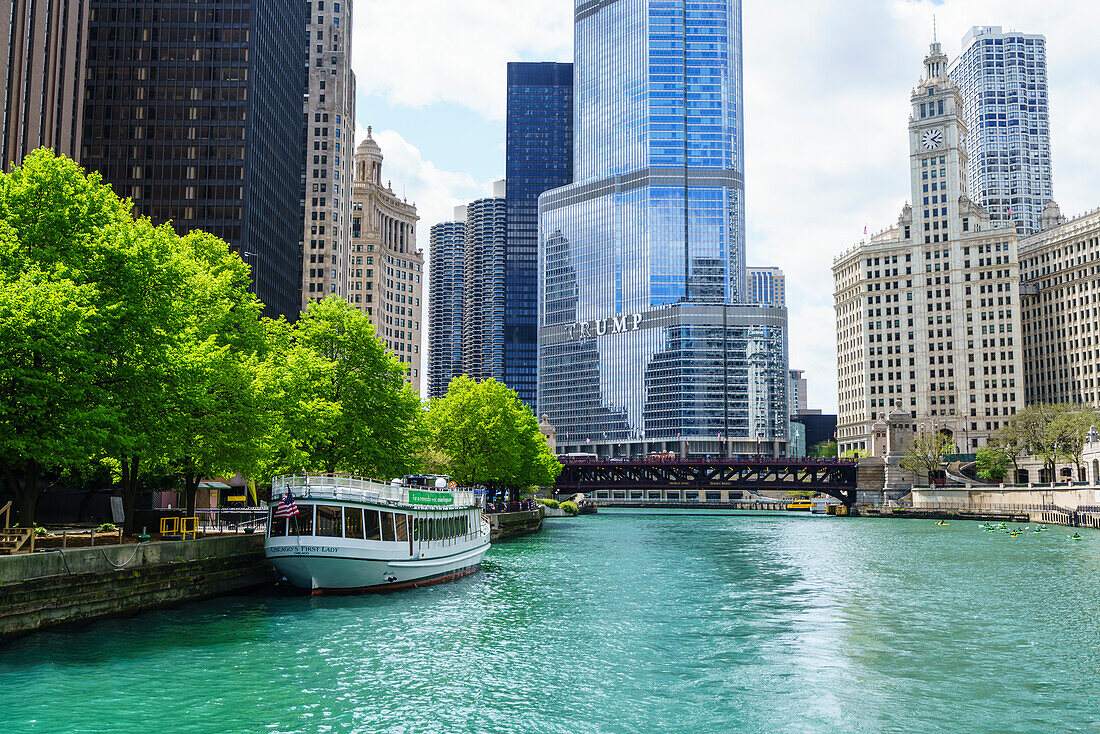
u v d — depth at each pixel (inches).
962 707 1228.5
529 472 5241.1
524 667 1433.3
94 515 3230.8
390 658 1466.5
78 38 4343.0
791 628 1802.4
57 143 4010.8
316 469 2694.4
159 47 5861.2
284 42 6786.4
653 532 5295.3
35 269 1606.8
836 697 1274.6
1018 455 7775.6
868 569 2977.4
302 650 1501.0
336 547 2044.8
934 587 2472.9
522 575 2751.0
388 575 2191.2
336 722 1120.8
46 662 1342.3
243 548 2166.6
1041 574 2795.3
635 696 1273.4
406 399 2923.2
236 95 5841.5
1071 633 1752.0
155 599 1803.6
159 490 3046.3
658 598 2230.6
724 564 3169.3
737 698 1267.2
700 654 1549.0
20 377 1528.1
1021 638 1701.5
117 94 5821.9
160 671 1325.0
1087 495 5610.2
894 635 1731.1
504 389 4921.3
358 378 2805.1
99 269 1728.6
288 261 6978.4
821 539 4601.4
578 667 1440.7
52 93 3909.9
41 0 3718.0
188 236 2576.3
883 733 1117.7
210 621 1732.3
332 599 2065.7
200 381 1915.6
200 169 5797.2
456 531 2657.5
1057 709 1218.0
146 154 5797.2
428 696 1246.9
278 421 2290.8
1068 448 7022.6
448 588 2363.4
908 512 7258.9
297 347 2723.9
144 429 1806.1
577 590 2375.7
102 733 1045.8
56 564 1519.4
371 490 2177.7
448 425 4471.0
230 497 4023.1
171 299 1909.4
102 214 1827.0
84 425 1581.0
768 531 5423.2
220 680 1291.8
